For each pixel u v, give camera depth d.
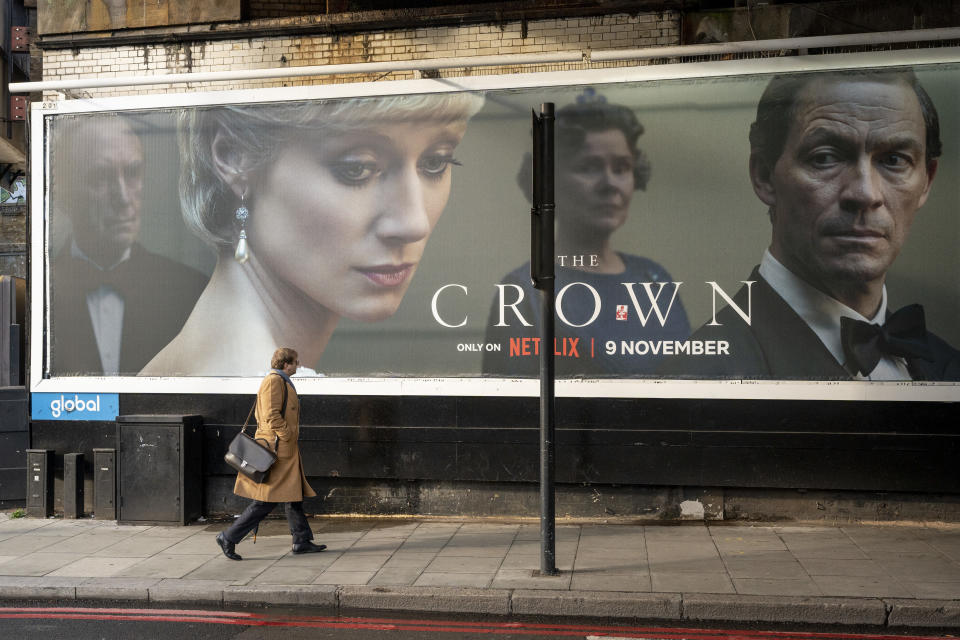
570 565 6.55
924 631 5.38
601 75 8.17
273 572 6.51
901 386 7.68
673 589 5.87
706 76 8.02
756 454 7.89
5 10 16.25
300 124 8.71
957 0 8.30
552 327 6.39
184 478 8.31
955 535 7.39
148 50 9.42
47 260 9.16
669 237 8.09
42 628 5.56
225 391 8.77
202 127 8.90
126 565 6.79
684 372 8.05
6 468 9.03
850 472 7.75
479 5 8.84
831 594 5.70
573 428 8.16
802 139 7.88
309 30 9.15
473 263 8.43
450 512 8.47
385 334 8.56
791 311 7.89
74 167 9.12
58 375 9.10
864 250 7.77
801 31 8.50
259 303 8.78
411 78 9.02
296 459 7.09
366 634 5.42
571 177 8.22
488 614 5.82
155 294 8.96
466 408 8.35
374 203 8.59
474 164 8.45
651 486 8.14
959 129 7.66
